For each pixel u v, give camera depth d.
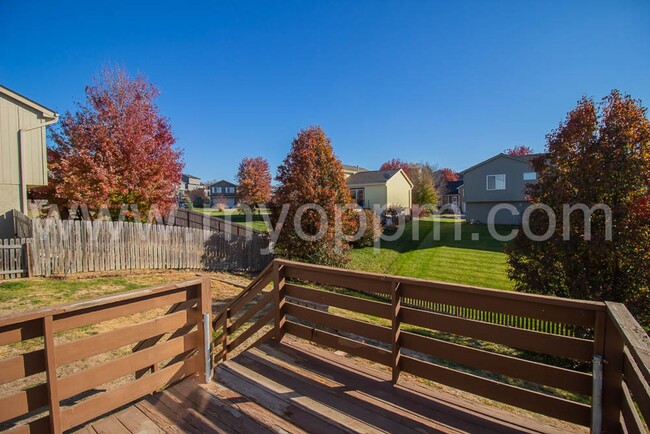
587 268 5.96
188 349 2.64
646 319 5.47
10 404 1.73
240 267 12.02
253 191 34.72
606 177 5.70
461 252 15.80
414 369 2.57
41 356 1.83
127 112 11.86
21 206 9.30
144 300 2.30
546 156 6.71
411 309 2.56
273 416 2.27
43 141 9.66
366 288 2.78
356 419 2.22
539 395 2.08
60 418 1.90
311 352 3.25
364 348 2.84
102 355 4.29
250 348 3.34
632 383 1.51
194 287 2.68
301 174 11.32
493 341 2.20
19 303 5.85
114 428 2.14
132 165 11.42
